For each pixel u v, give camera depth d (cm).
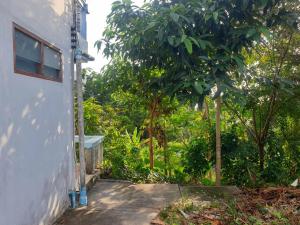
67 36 488
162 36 466
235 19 532
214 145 674
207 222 406
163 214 434
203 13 496
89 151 611
